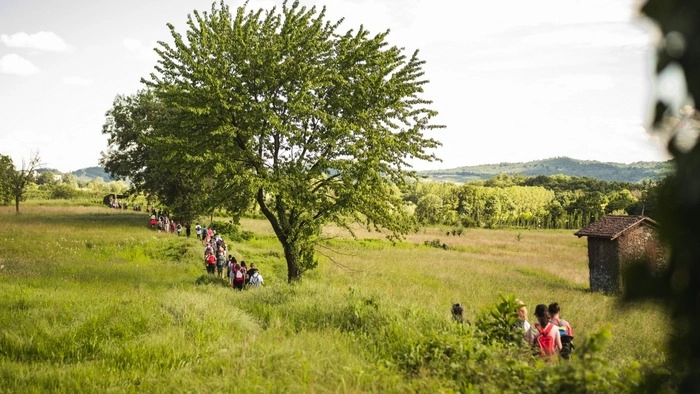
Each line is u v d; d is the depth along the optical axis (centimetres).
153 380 852
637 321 1609
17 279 2002
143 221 5203
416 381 734
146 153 4588
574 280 3297
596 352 605
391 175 2006
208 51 1966
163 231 4394
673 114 195
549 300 2280
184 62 1975
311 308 1355
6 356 1007
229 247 3628
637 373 540
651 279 218
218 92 1823
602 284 2830
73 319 1213
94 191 12300
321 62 2100
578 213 11031
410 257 3969
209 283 2259
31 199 10369
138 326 1188
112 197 8594
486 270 3412
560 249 5506
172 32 1945
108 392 802
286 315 1355
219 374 860
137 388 834
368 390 730
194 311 1300
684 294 214
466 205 11875
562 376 588
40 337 1089
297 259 2167
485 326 984
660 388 295
